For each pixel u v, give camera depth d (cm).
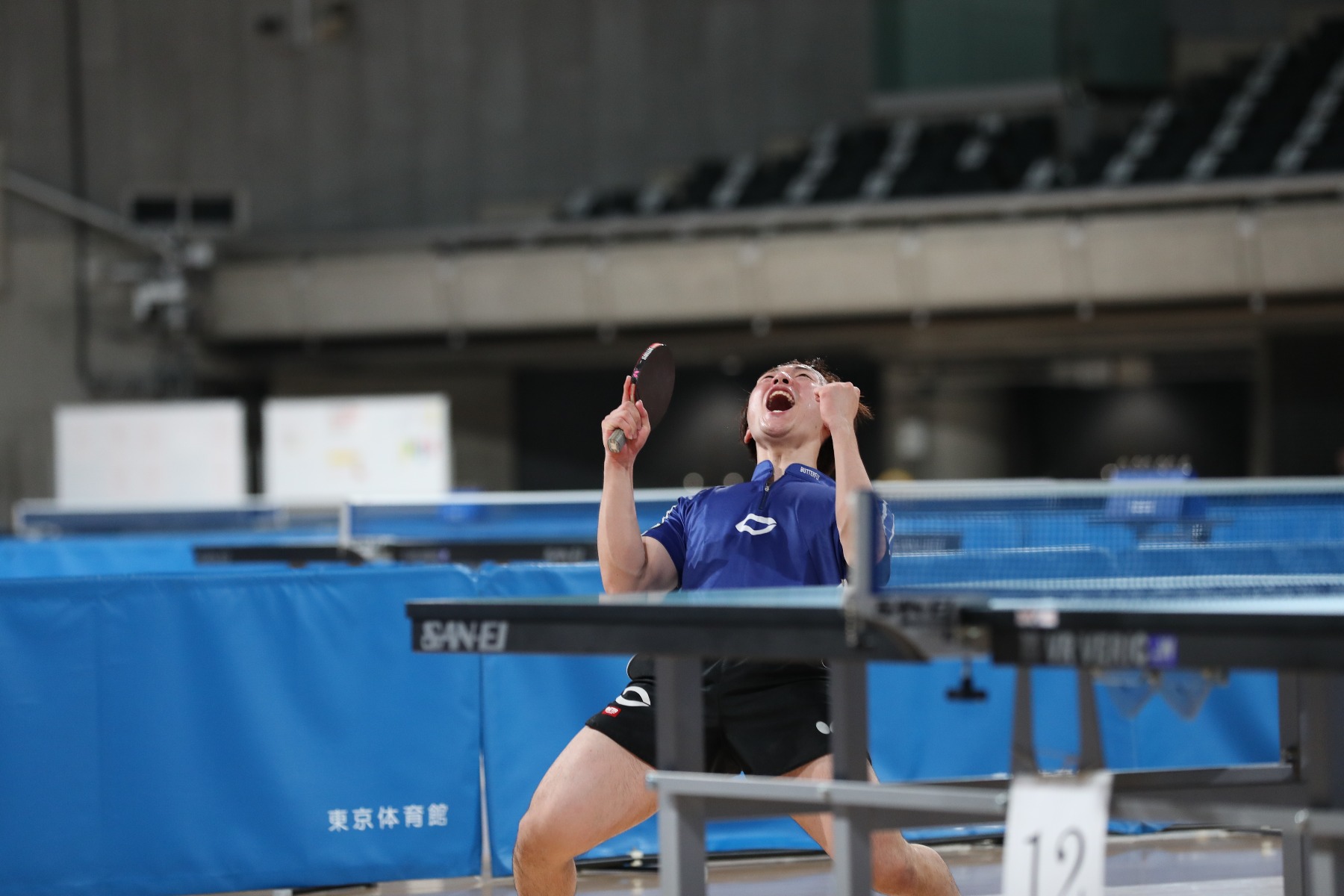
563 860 661
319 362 4147
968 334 3703
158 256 3959
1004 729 1091
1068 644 458
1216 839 1079
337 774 962
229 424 3469
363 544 1333
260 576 952
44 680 911
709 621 495
